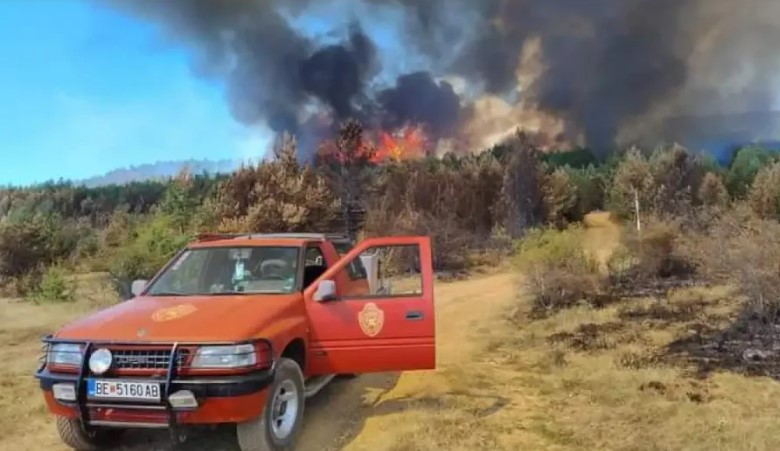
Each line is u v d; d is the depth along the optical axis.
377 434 5.64
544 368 7.91
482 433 5.57
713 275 12.36
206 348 4.62
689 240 14.60
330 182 26.77
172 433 4.82
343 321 5.78
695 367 7.43
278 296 5.72
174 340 4.64
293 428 5.22
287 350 5.59
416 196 28.12
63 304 14.59
